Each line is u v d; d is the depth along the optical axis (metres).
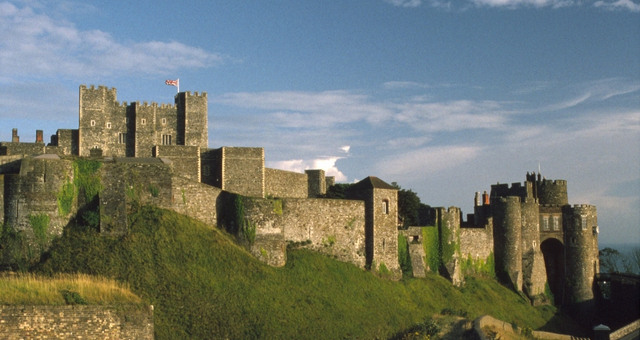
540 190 123.38
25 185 66.81
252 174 106.25
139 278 65.06
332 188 116.75
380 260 90.12
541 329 102.50
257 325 66.00
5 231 65.81
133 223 71.25
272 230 78.56
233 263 73.06
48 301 45.31
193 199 77.62
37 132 117.88
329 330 70.62
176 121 122.62
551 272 120.88
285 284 75.19
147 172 74.94
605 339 65.00
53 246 66.50
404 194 112.62
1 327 42.94
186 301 64.88
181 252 70.31
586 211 118.44
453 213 106.62
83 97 115.69
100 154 86.31
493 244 114.38
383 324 76.44
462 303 95.00
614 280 116.94
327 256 85.88
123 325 45.75
